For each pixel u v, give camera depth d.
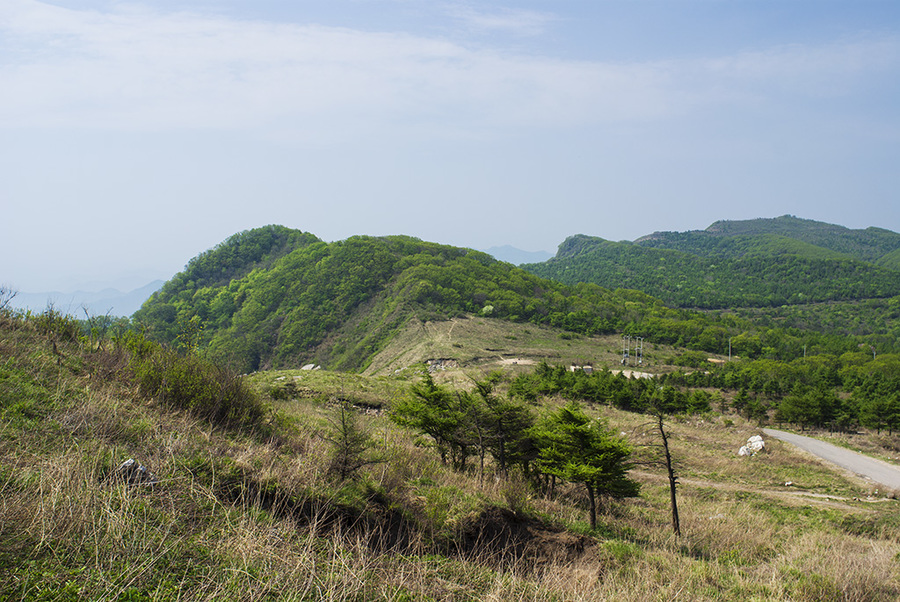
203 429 9.55
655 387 46.81
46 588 4.26
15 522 4.84
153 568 4.91
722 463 25.17
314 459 9.01
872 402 41.97
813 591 8.20
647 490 19.06
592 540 9.84
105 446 7.15
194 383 10.66
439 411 15.18
